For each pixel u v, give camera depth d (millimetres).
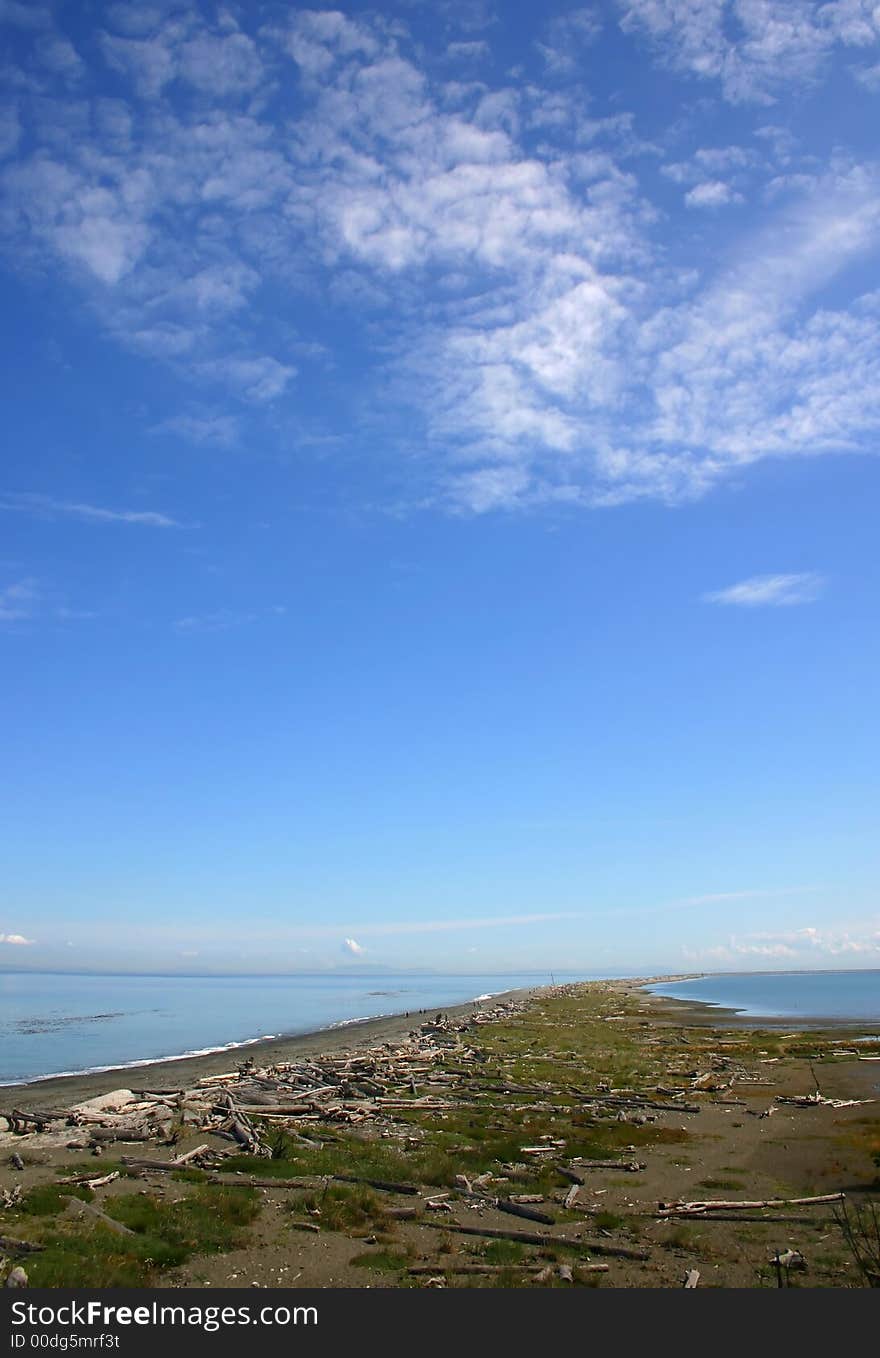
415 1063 46125
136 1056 50188
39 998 125062
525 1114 30875
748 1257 15273
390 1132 27500
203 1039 61188
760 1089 37000
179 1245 15367
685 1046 55000
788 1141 25875
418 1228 16859
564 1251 15672
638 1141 25828
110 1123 26328
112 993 148500
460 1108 32438
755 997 123812
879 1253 14977
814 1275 14281
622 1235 16625
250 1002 117312
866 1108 31609
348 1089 35938
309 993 153000
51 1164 20891
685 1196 19422
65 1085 37312
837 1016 82375
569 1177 21156
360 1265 14695
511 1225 17172
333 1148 24219
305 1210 17719
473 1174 21047
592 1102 33812
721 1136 26734
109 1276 13586
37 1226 15812
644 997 124562
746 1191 19828
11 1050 53719
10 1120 25969
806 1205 18484
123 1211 17031
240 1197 18109
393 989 177500
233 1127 25688
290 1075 39500
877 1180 20375
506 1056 49531
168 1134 24453
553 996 126312
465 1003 111625
